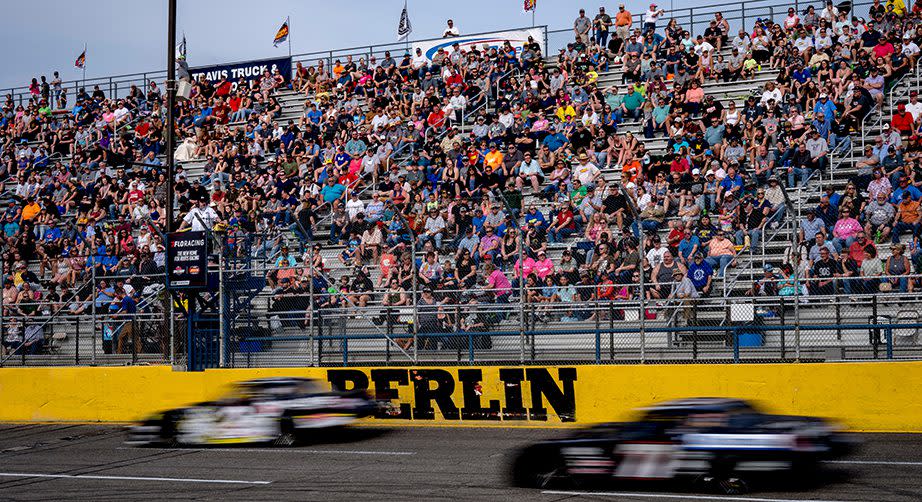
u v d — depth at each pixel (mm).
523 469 12047
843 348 16422
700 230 18578
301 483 12742
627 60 29312
